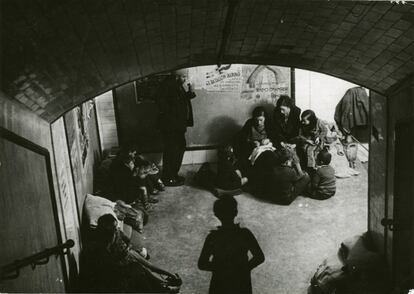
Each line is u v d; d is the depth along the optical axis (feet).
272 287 22.79
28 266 13.91
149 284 21.04
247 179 32.50
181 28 17.53
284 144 31.89
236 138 34.37
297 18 17.02
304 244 26.20
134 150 29.84
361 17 15.80
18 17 12.07
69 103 19.58
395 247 19.93
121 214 27.61
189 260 25.39
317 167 30.83
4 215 11.81
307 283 22.98
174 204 31.22
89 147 31.37
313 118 32.78
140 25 16.17
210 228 28.37
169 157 33.19
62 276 18.72
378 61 18.72
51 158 19.24
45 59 14.87
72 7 13.08
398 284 19.63
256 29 18.37
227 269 17.10
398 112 19.85
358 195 31.01
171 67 22.38
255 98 35.76
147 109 35.29
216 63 22.66
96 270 20.81
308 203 30.50
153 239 27.53
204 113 35.83
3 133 12.46
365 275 21.42
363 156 35.88
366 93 35.32
